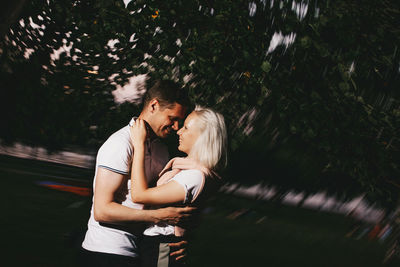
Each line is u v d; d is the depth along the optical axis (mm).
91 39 5184
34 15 5461
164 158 2562
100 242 2291
